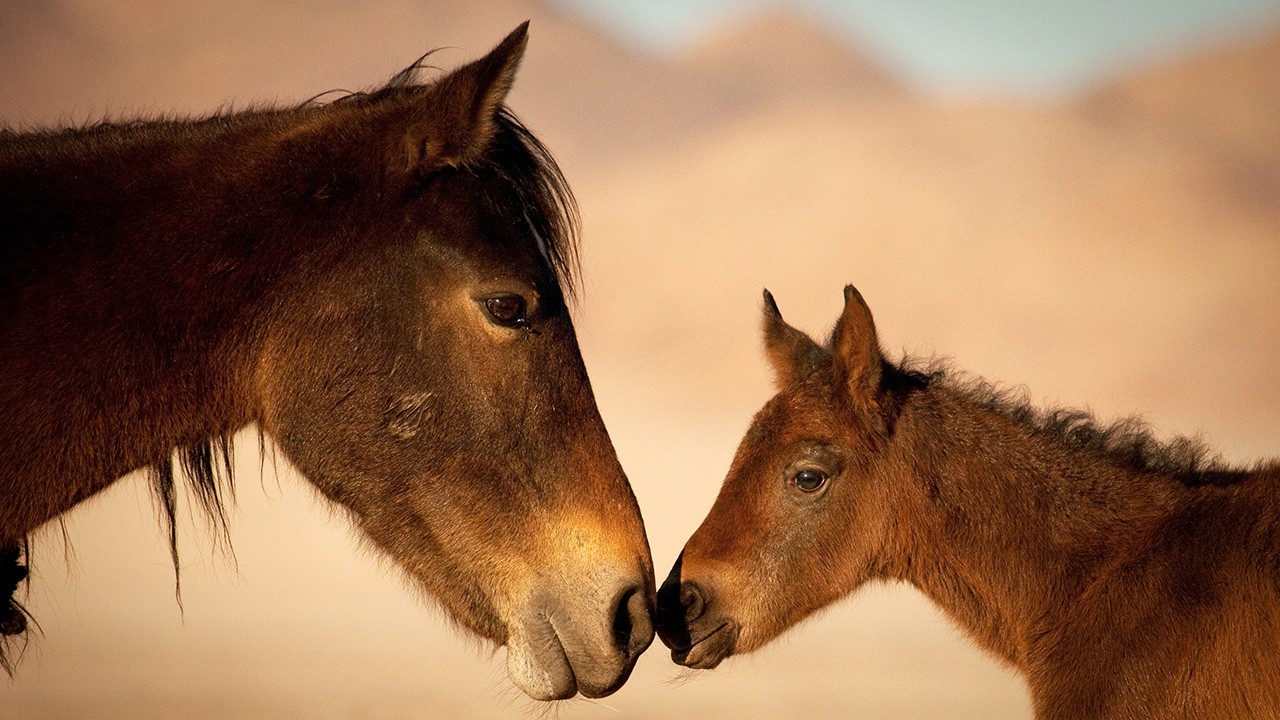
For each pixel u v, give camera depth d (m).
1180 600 9.24
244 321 7.17
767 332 11.80
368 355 7.35
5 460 6.65
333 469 7.40
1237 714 8.83
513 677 7.48
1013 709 30.12
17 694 29.91
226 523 7.43
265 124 7.60
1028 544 10.47
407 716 26.84
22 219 6.80
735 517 11.20
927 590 11.14
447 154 7.31
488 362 7.44
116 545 61.84
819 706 29.50
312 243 7.27
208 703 28.97
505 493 7.47
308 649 41.41
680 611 10.96
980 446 10.80
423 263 7.39
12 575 7.31
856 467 10.98
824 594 11.12
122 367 6.88
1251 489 9.66
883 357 11.36
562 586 7.48
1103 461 10.58
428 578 7.55
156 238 6.99
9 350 6.63
